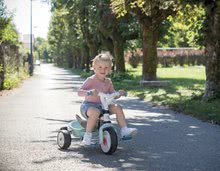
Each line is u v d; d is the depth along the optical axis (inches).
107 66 325.7
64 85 1161.4
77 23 2065.7
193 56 3036.4
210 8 640.4
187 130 421.1
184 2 653.9
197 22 744.3
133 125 454.6
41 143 354.9
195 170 271.3
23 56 1795.0
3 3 943.0
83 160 296.8
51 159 299.3
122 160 297.3
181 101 645.3
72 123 337.1
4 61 974.4
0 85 931.3
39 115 532.7
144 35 1058.7
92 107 316.2
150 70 1058.7
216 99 626.8
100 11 1295.5
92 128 315.6
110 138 309.7
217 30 637.9
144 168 275.9
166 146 344.5
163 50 3026.6
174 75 1659.7
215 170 271.3
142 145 347.9
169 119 498.9
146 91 863.1
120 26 1338.6
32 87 1067.3
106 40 1690.5
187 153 318.7
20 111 572.4
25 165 282.5
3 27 938.1
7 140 367.6
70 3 1446.9
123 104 669.9
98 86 327.3
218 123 460.4
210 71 639.1
